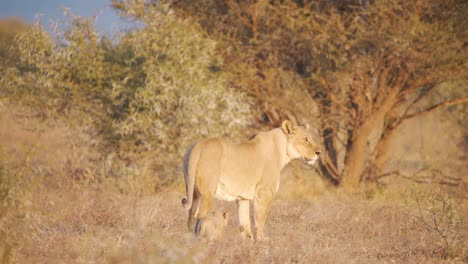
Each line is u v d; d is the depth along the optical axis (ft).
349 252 104.42
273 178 113.80
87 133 177.37
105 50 177.47
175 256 77.36
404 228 124.47
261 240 107.55
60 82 170.50
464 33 176.55
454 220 108.78
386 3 171.01
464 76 181.47
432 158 225.97
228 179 106.42
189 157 102.22
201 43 178.09
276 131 117.19
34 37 169.89
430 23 181.98
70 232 110.11
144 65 169.27
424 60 174.70
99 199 145.69
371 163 198.49
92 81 174.91
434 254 104.47
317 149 120.37
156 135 170.40
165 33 172.35
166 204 145.38
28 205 92.07
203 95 167.32
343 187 186.19
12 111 170.50
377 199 166.61
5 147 89.86
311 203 159.02
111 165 172.04
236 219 132.98
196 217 102.17
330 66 183.83
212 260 86.84
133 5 177.37
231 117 173.17
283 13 181.06
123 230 113.09
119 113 175.22
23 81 173.47
